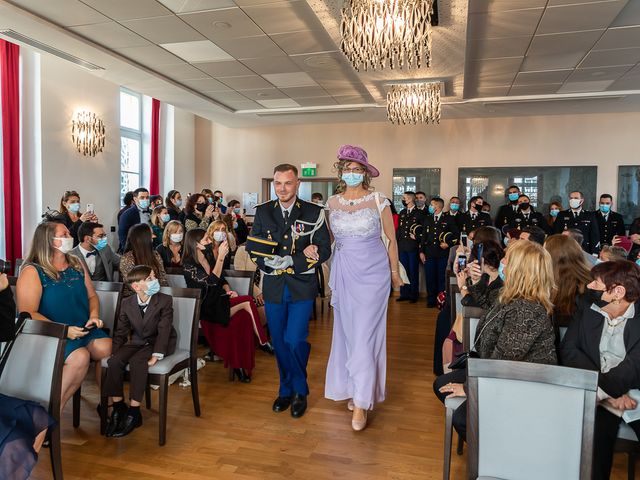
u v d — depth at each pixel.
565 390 1.51
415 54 4.17
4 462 1.71
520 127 8.76
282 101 7.89
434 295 6.90
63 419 2.97
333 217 2.90
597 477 1.98
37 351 2.14
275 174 2.89
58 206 6.95
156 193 9.41
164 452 2.59
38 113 6.62
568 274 2.34
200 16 4.46
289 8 4.27
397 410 3.17
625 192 8.36
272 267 2.90
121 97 8.77
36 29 4.67
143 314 2.92
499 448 1.58
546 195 8.68
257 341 4.47
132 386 2.70
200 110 8.44
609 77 6.36
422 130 9.20
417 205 7.95
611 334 2.04
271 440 2.74
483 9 4.25
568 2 4.09
